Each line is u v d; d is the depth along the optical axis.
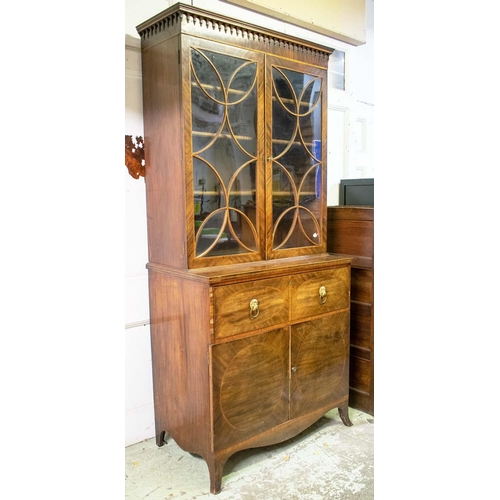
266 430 1.83
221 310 1.64
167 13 1.66
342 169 2.87
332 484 1.73
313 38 2.63
